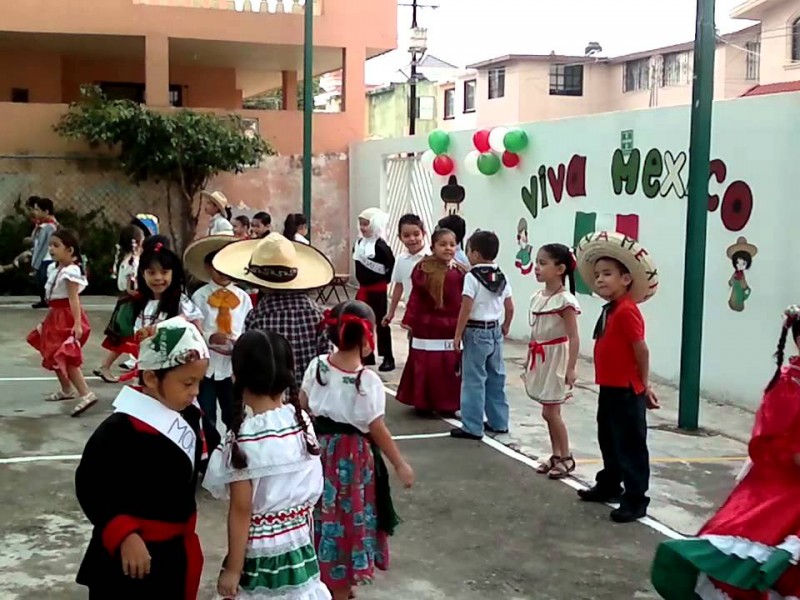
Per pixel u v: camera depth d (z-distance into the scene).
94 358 10.84
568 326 6.44
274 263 5.62
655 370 9.71
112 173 16.50
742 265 8.53
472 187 13.19
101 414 8.23
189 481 3.26
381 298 10.19
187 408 3.36
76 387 8.27
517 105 33.16
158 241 6.37
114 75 21.06
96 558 3.18
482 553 5.27
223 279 6.33
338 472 4.29
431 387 8.25
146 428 3.15
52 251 8.21
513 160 12.05
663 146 9.48
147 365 3.18
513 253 12.29
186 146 15.82
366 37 18.00
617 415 5.81
